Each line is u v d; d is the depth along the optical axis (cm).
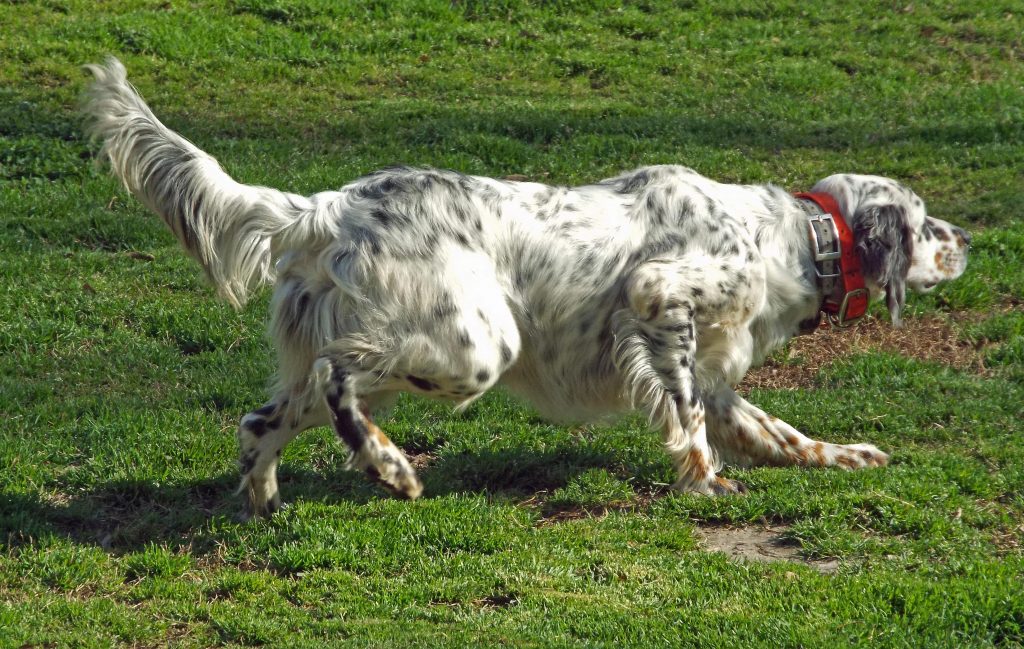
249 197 727
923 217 862
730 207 802
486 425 919
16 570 680
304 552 683
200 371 1021
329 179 1501
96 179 1474
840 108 1944
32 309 1123
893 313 818
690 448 779
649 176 796
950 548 682
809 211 826
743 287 776
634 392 769
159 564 684
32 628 603
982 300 1192
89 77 1861
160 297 1179
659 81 2058
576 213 770
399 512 737
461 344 719
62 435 879
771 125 1822
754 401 975
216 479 815
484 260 741
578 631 591
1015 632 578
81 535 744
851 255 820
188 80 1930
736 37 2273
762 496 766
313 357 734
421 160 1600
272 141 1672
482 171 1586
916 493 751
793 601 616
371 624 605
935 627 580
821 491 770
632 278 761
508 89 1994
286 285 735
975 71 2167
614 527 734
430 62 2091
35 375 1007
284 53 2058
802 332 852
